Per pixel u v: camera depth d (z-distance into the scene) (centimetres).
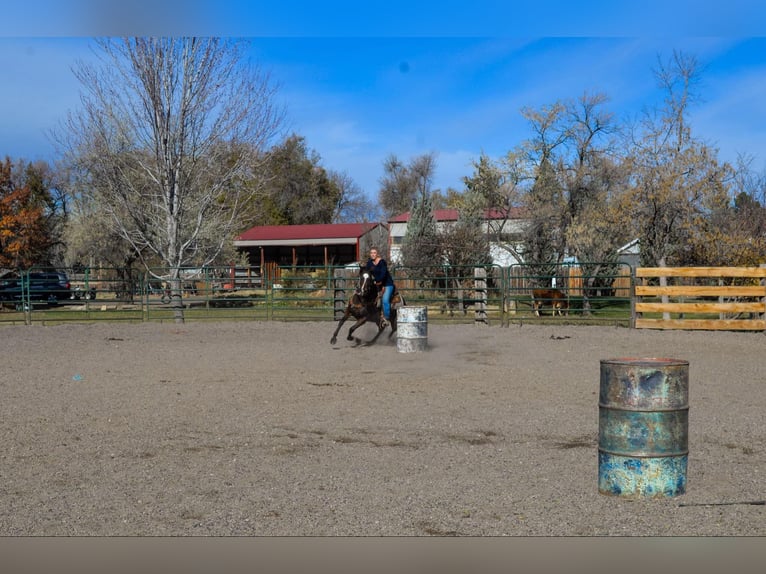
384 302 1684
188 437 841
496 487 653
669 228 2686
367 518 575
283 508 598
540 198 3441
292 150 8050
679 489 625
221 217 3259
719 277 2083
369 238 5203
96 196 3141
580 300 2336
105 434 857
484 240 3388
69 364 1458
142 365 1433
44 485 661
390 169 8456
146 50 2688
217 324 2350
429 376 1280
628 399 620
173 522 568
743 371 1355
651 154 2744
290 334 2019
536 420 931
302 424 907
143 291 2542
